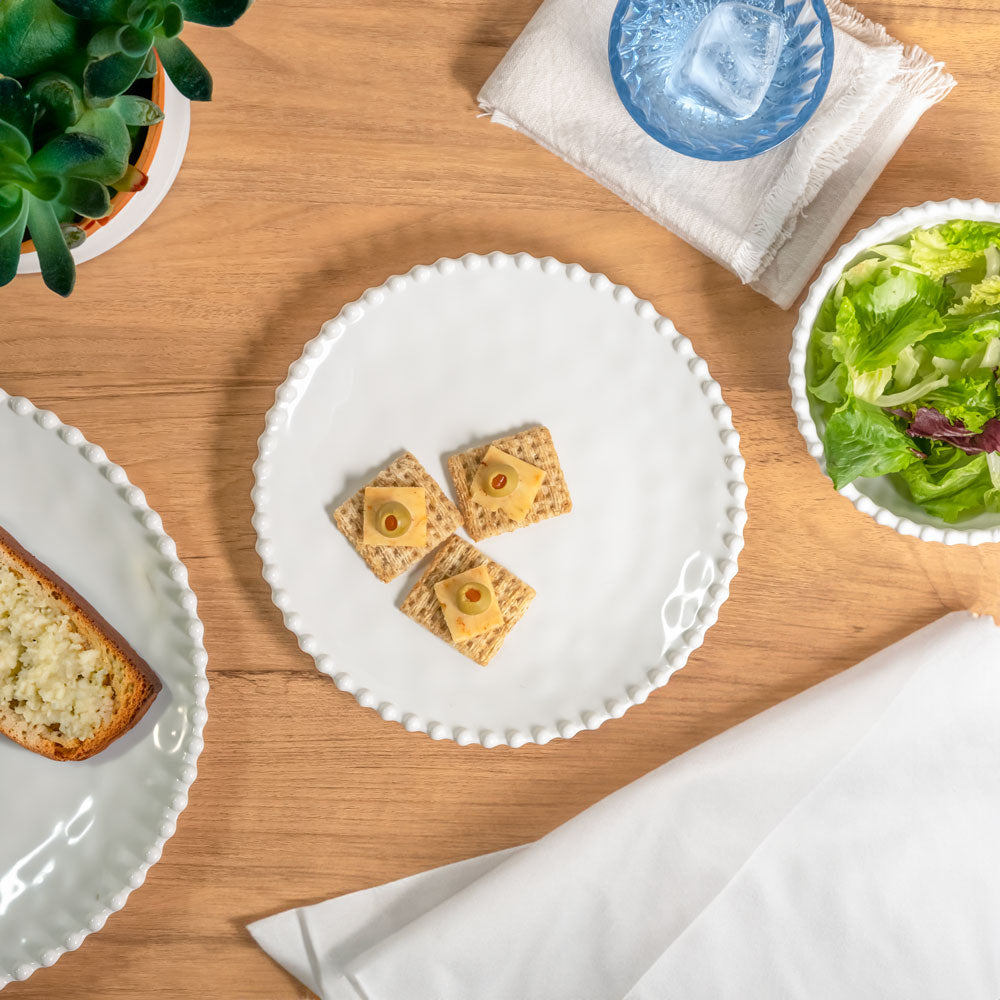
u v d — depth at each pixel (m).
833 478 0.84
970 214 0.83
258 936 0.89
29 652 0.86
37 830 0.88
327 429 0.88
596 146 0.86
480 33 0.87
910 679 0.89
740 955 0.93
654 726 0.90
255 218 0.88
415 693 0.88
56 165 0.73
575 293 0.87
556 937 0.91
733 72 0.83
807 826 0.91
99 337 0.88
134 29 0.72
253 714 0.89
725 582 0.88
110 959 0.89
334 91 0.87
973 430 0.84
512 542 0.88
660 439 0.88
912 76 0.87
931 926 0.93
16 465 0.87
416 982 0.90
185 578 0.86
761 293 0.88
